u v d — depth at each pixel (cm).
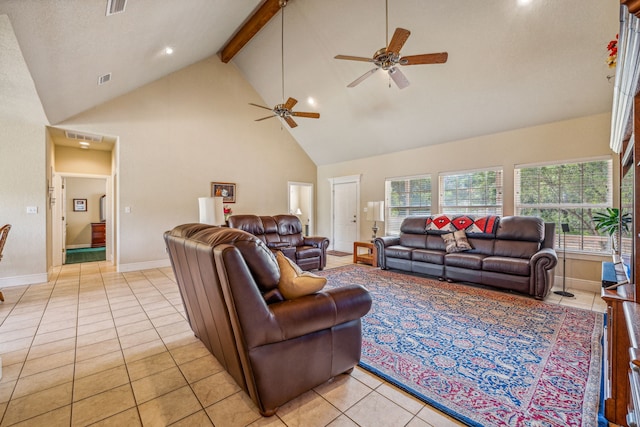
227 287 130
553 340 227
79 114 435
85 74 332
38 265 406
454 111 448
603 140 357
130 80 436
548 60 332
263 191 664
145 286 392
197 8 336
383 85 470
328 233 764
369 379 177
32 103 368
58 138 480
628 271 209
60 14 211
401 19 364
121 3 237
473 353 207
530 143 416
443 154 519
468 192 492
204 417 145
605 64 313
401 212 598
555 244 400
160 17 302
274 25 471
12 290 371
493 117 428
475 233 423
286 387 147
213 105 582
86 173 570
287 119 471
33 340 230
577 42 307
